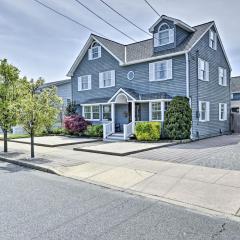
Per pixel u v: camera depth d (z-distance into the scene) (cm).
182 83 1789
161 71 1909
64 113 2819
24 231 446
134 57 2120
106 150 1279
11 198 625
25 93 1186
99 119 2311
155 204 588
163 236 426
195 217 509
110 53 2202
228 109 2466
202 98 1955
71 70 2544
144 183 751
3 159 1187
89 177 837
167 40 1912
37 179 825
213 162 985
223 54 2358
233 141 1711
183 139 1702
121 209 555
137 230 449
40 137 2119
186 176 796
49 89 1213
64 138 2028
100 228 457
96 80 2352
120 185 746
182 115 1709
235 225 472
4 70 1310
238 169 862
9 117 1296
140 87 2028
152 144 1516
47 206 570
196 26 2100
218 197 615
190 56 1800
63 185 751
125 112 2153
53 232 442
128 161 1048
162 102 1825
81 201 607
